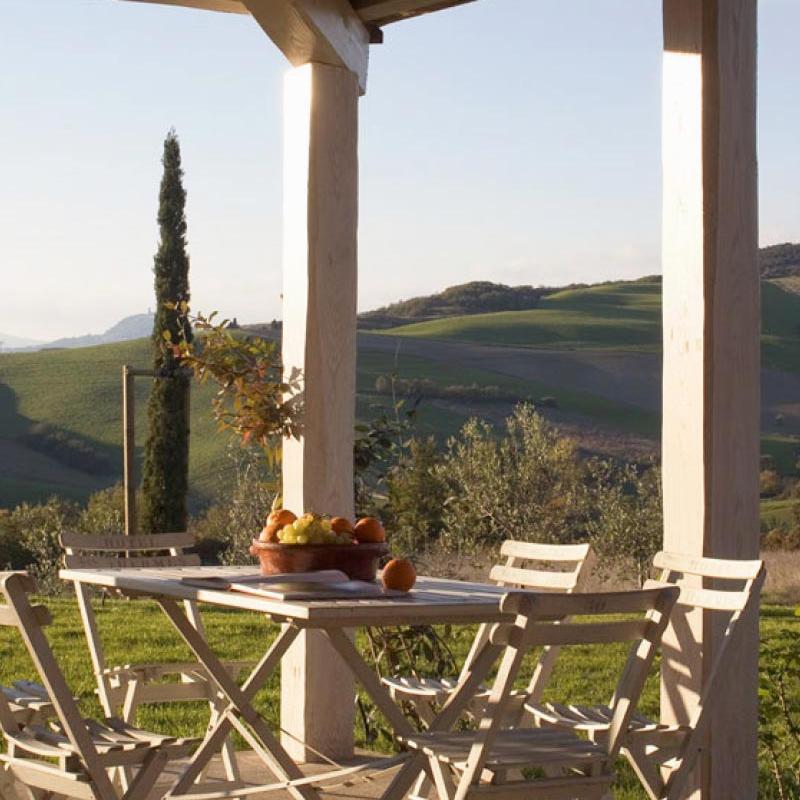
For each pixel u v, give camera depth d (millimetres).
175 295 21438
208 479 40344
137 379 57125
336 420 5918
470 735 3908
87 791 3785
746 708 4613
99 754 3783
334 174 5930
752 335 4730
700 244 4652
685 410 4684
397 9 5969
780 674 5184
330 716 5816
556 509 15500
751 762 4609
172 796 4324
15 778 4141
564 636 3480
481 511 14477
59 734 4070
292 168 5977
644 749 4031
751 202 4727
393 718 3982
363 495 7043
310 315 5855
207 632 10727
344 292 5953
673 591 3633
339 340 5941
